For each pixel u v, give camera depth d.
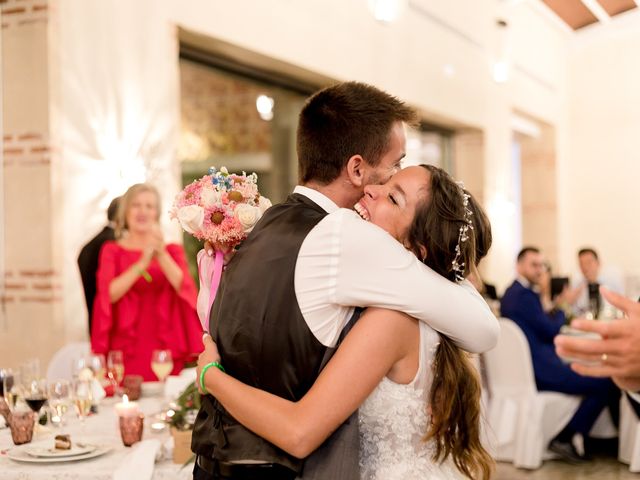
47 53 4.73
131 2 5.32
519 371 5.37
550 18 13.30
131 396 3.28
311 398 1.53
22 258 4.83
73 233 4.90
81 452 2.37
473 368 1.78
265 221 1.71
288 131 9.05
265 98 7.98
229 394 1.59
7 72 4.85
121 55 5.24
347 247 1.57
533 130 13.80
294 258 1.60
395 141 1.76
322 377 1.55
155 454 2.28
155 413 3.01
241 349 1.60
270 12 6.64
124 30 5.25
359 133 1.73
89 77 5.01
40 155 4.76
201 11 5.88
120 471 2.17
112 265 4.02
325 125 1.76
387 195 1.72
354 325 1.61
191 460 2.22
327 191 1.78
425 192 1.70
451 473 1.81
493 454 5.43
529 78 12.80
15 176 4.84
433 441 1.74
